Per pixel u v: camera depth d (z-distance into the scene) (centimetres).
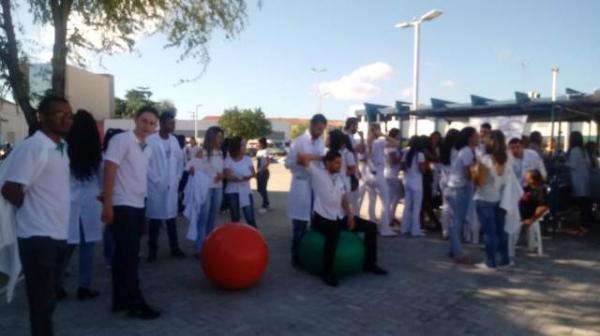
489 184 698
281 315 523
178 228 1030
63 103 376
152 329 481
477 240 888
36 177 367
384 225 932
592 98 1036
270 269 702
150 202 720
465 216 797
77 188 538
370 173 919
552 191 957
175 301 563
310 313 530
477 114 1262
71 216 532
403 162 955
